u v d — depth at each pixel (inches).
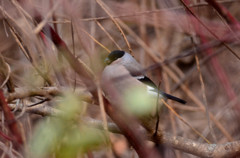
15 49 274.2
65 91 183.3
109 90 173.8
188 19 190.5
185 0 210.2
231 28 166.7
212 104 375.6
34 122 255.3
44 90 201.9
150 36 391.9
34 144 170.6
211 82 387.2
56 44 170.4
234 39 155.9
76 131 173.8
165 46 393.7
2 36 277.4
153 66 136.3
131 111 177.3
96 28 347.9
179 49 399.9
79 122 183.2
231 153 198.1
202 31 185.2
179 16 207.0
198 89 397.7
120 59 295.7
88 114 278.2
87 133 158.2
